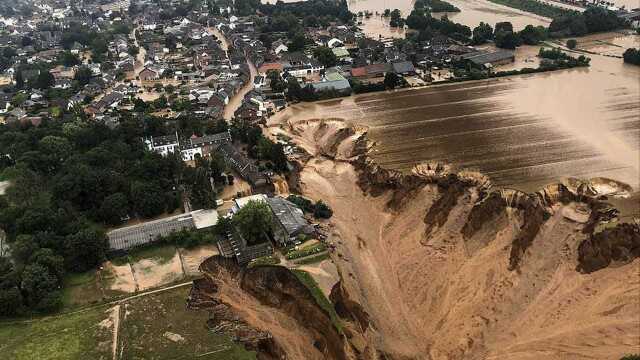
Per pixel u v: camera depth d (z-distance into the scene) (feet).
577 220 430.61
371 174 539.70
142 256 424.46
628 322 352.08
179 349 309.63
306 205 487.61
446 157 569.23
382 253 435.94
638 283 377.50
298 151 615.98
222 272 398.83
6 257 409.69
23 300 361.92
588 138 609.83
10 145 607.78
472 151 584.81
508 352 340.18
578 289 378.73
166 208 494.59
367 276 408.46
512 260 408.05
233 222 433.89
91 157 550.36
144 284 389.19
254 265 387.96
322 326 342.44
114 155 561.43
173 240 438.81
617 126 641.81
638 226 416.05
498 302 377.50
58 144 582.35
